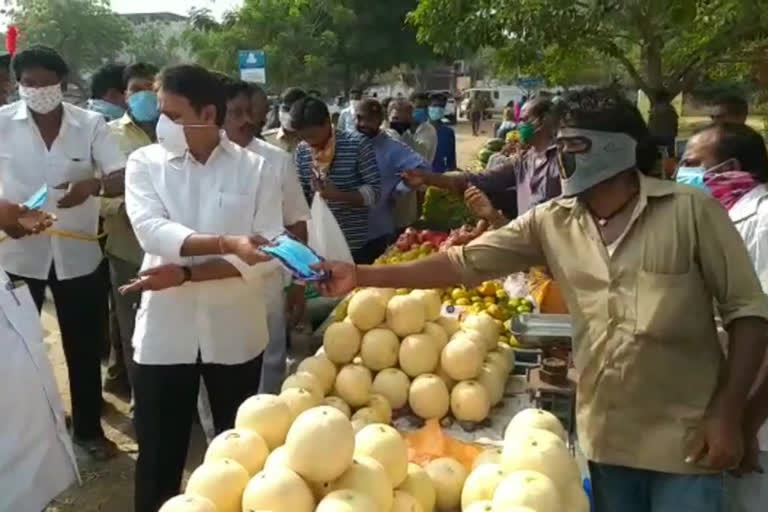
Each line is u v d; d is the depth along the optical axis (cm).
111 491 414
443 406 300
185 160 290
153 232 278
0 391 296
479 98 3356
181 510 187
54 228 410
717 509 220
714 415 207
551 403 307
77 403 445
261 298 317
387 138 582
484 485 222
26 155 403
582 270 223
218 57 2198
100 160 419
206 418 371
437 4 699
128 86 459
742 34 627
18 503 301
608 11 618
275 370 399
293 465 203
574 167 217
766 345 207
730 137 298
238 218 290
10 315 307
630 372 215
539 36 638
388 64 2611
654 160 227
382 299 323
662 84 680
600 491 236
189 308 296
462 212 700
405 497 218
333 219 421
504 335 380
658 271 211
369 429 228
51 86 392
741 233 283
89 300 432
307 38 2242
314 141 512
